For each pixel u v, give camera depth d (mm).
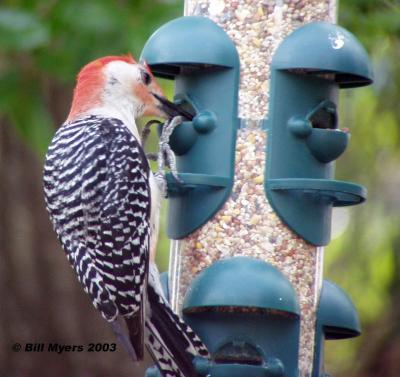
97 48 13594
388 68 16094
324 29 11141
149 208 11172
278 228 11172
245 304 10547
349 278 18594
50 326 16438
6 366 16297
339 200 11438
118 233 10953
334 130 11219
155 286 10977
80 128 11531
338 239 18531
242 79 11266
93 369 16344
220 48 11125
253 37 11328
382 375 18766
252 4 11383
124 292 10750
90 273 10875
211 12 11508
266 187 11164
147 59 11273
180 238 11328
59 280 16484
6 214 16484
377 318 18828
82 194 11141
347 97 16688
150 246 11156
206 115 11219
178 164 11508
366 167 17828
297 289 11188
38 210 16547
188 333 10727
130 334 10570
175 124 11383
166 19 13578
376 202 18172
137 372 16391
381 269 18516
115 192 11094
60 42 13688
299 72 11250
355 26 14258
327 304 11305
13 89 13953
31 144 13984
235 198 11188
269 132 11195
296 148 11203
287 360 10953
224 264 10930
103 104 11844
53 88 15867
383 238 18344
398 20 14289
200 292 10750
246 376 10734
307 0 11414
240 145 11219
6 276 16422
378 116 17062
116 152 11266
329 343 19062
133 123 11828
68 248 11148
